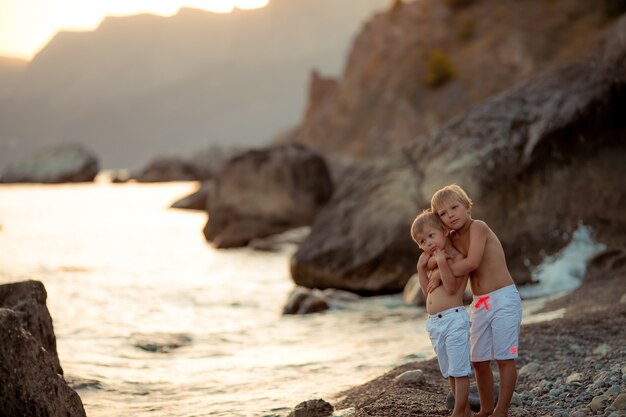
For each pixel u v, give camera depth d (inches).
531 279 450.9
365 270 490.9
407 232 492.1
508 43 2255.2
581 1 2284.7
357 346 339.0
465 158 499.8
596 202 468.1
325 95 3093.0
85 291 527.5
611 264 445.7
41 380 175.0
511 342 186.5
